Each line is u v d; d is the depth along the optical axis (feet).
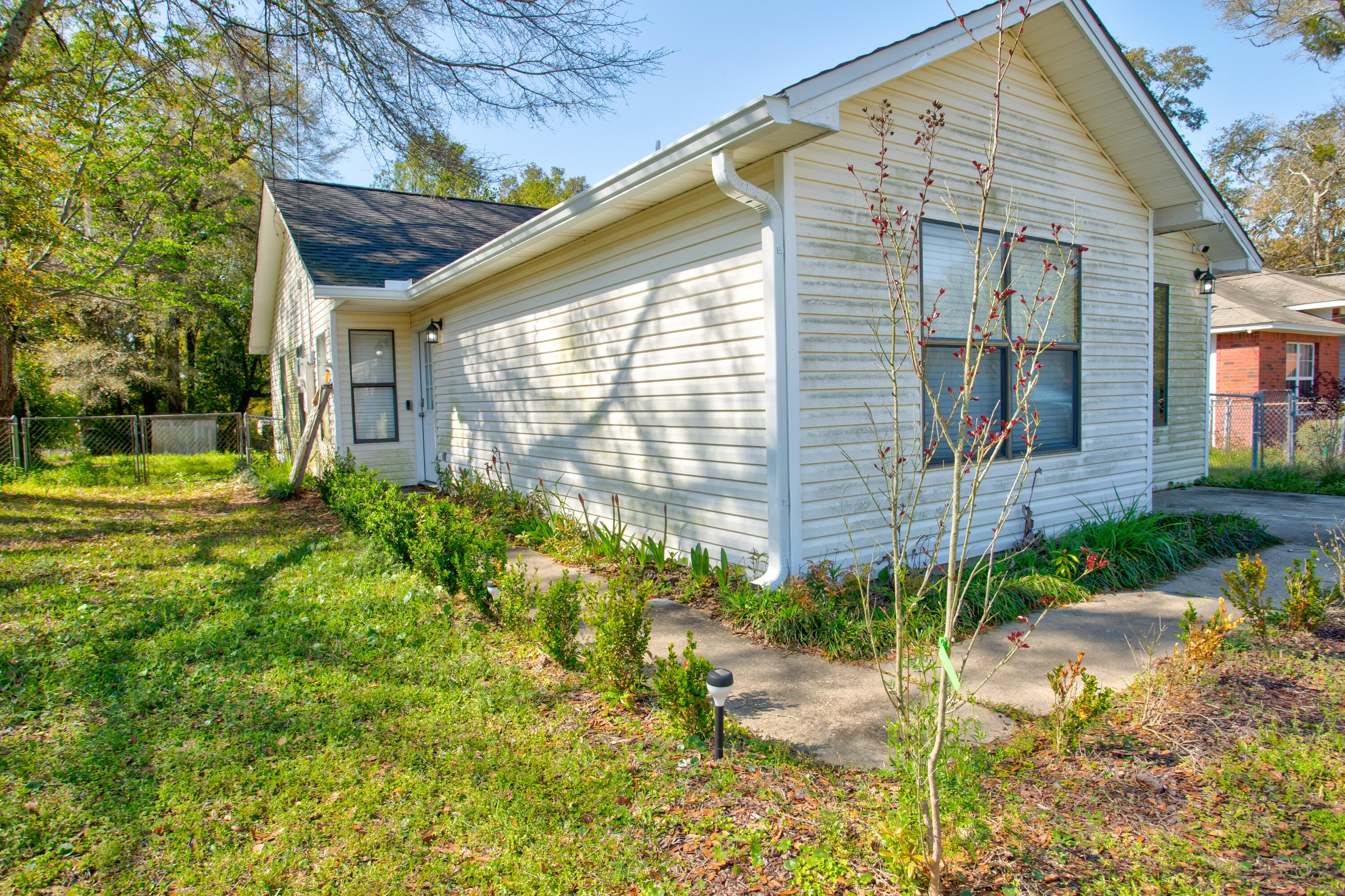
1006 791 9.24
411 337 40.96
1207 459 36.73
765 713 12.10
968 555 20.47
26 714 12.16
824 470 17.61
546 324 27.40
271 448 70.59
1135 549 19.98
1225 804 8.89
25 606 18.42
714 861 8.25
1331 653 13.38
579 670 13.83
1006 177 21.03
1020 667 13.71
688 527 20.56
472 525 19.21
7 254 42.98
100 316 75.56
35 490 41.16
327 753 10.77
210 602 18.60
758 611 16.08
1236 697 11.73
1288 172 100.37
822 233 17.35
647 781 9.94
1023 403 9.21
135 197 55.98
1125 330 25.16
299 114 30.99
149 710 12.47
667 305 20.70
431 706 12.32
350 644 15.20
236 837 8.98
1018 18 18.40
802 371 17.12
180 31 30.14
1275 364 53.62
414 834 8.90
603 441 24.27
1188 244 34.27
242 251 78.33
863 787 9.66
